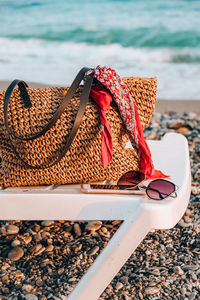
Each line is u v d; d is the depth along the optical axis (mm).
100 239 2441
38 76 7520
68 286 2045
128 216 1794
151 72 7891
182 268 2174
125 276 2113
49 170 1920
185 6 13578
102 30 11680
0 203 1866
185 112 5305
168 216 1692
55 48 10547
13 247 2357
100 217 1836
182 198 1822
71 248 2352
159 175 2018
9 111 1894
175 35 10727
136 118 1946
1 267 2189
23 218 1889
